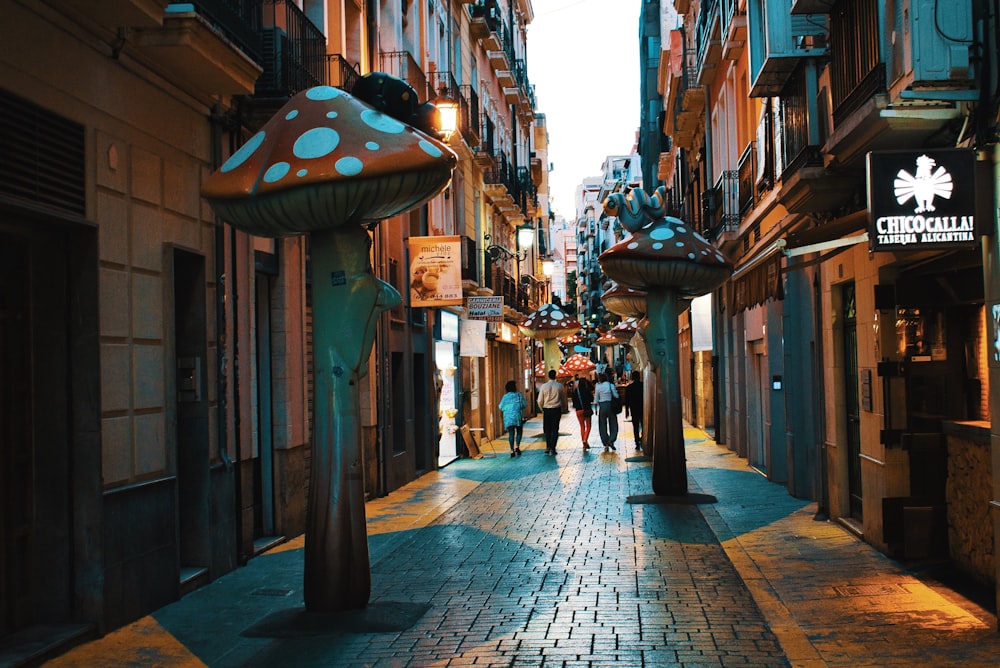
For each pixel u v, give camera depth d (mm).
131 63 7852
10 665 6059
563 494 15297
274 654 6492
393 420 17969
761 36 13852
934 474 8852
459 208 25500
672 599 7867
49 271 7109
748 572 8844
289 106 7359
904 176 6637
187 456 9047
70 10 6938
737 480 16625
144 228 8016
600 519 12445
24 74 6453
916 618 6969
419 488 17016
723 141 22891
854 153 8508
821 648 6309
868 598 7641
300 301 12180
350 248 7461
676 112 31203
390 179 6824
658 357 14109
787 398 14188
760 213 16109
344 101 7250
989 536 7668
